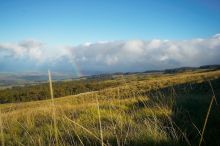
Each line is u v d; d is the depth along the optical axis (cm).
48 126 728
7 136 711
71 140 582
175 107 859
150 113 784
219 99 965
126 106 1057
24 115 1058
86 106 1118
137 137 524
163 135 524
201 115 729
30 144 603
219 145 511
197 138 552
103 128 682
